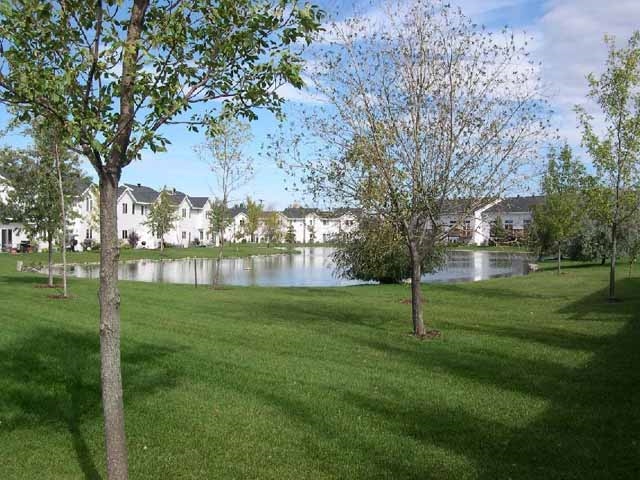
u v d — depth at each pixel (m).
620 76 15.57
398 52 10.41
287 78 4.07
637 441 5.36
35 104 3.49
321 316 13.80
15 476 4.67
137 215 67.06
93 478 4.65
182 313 13.79
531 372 8.11
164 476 4.70
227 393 6.96
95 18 3.68
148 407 6.40
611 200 16.48
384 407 6.46
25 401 6.61
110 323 3.53
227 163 24.59
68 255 44.22
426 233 12.10
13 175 18.75
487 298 18.25
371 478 4.66
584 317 13.45
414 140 10.31
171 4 3.95
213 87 4.15
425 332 11.19
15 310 13.36
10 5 3.33
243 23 3.89
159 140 3.82
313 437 5.55
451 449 5.25
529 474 4.68
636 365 8.41
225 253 59.44
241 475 4.72
